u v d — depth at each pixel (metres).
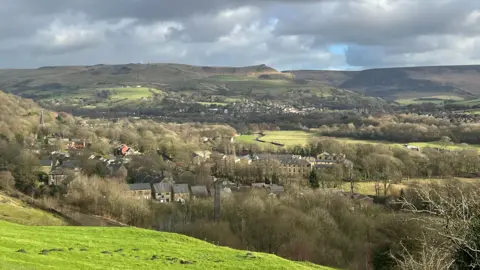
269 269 49.34
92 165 179.88
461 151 195.88
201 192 158.62
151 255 51.81
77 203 120.00
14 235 54.91
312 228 98.31
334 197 126.62
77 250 50.16
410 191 122.69
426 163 191.00
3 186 125.12
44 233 58.78
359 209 119.94
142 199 126.75
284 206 111.81
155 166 196.12
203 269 47.56
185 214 115.00
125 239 60.00
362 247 91.19
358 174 189.88
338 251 89.88
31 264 40.88
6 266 37.69
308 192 131.50
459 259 28.72
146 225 106.25
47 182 153.38
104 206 116.38
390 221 93.69
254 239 95.31
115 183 138.38
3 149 159.50
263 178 190.38
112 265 45.53
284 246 89.44
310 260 84.50
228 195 131.88
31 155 160.88
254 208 109.12
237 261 51.78
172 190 156.38
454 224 28.73
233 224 104.19
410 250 70.50
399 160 190.12
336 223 105.19
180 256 52.69
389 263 78.88
